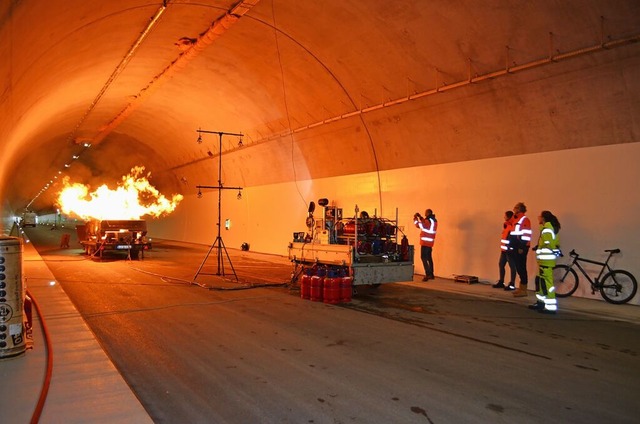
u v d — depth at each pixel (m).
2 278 6.10
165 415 4.68
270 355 6.70
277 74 16.38
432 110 13.89
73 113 23.22
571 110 11.02
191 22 13.35
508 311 10.05
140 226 22.27
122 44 14.30
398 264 12.01
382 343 7.40
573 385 5.63
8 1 6.53
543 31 10.06
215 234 30.09
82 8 9.76
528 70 10.98
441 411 4.83
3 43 7.57
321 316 9.39
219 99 20.12
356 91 15.19
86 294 11.65
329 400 5.08
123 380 5.42
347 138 17.50
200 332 7.97
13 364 5.90
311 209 13.15
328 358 6.59
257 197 24.97
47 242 33.47
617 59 9.59
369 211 17.58
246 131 21.98
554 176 11.91
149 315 9.27
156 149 31.97
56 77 14.15
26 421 4.27
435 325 8.70
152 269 17.27
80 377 5.48
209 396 5.17
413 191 15.84
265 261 20.58
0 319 6.07
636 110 10.01
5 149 15.96
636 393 5.39
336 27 12.68
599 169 11.02
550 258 9.98
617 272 10.57
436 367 6.24
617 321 9.16
